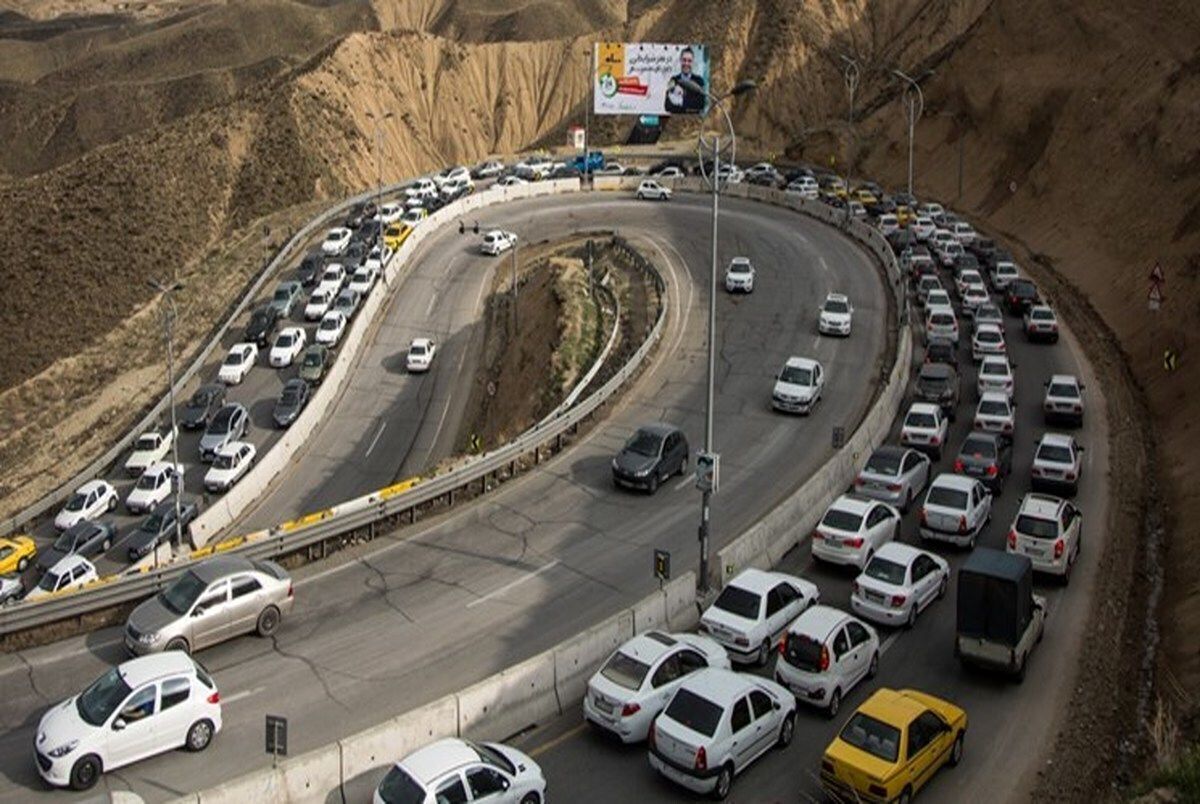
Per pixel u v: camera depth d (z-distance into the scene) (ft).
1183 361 151.43
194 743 72.13
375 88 509.76
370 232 270.87
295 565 102.63
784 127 438.81
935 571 94.07
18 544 154.81
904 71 389.60
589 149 380.58
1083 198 232.94
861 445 125.29
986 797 68.90
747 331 182.50
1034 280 214.07
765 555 101.76
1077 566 103.35
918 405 133.69
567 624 90.74
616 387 152.76
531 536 109.09
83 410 230.07
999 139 288.71
